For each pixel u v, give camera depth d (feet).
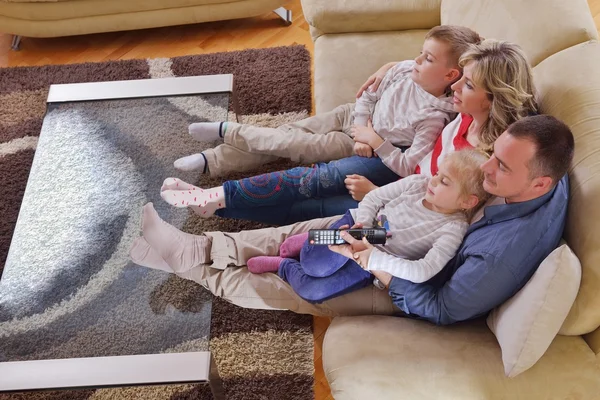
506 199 4.31
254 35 8.72
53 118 6.52
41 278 5.53
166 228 5.38
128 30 8.93
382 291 5.01
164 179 6.15
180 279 5.41
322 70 6.56
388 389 4.16
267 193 5.64
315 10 6.66
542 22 5.08
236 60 8.24
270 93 7.86
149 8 8.14
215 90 6.48
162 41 8.77
